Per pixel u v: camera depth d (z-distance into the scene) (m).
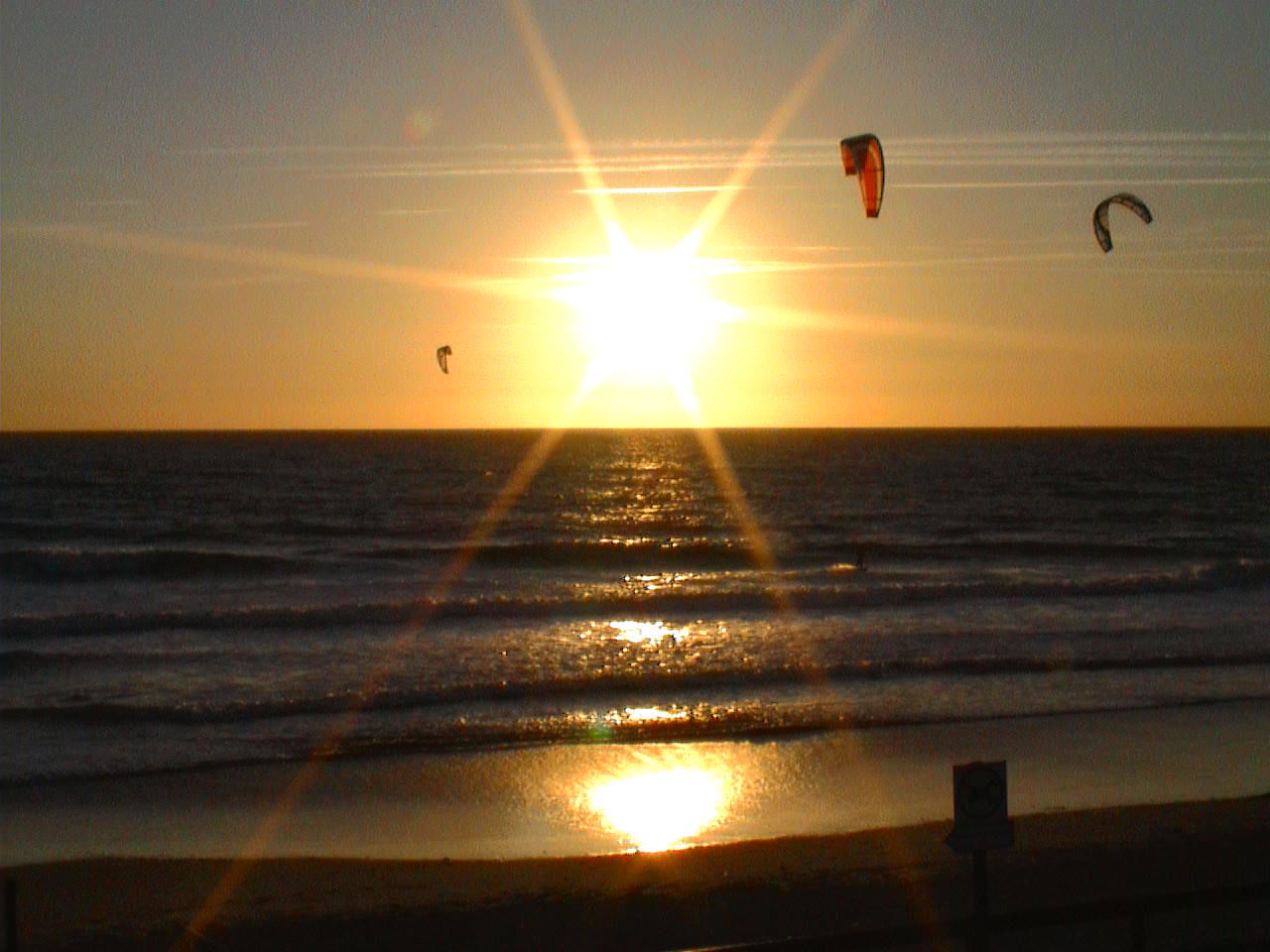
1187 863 9.87
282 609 22.78
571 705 16.05
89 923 8.70
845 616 24.16
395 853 10.47
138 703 15.68
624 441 183.38
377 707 15.85
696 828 11.23
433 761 13.39
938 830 11.00
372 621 23.14
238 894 9.30
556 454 124.75
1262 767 13.13
